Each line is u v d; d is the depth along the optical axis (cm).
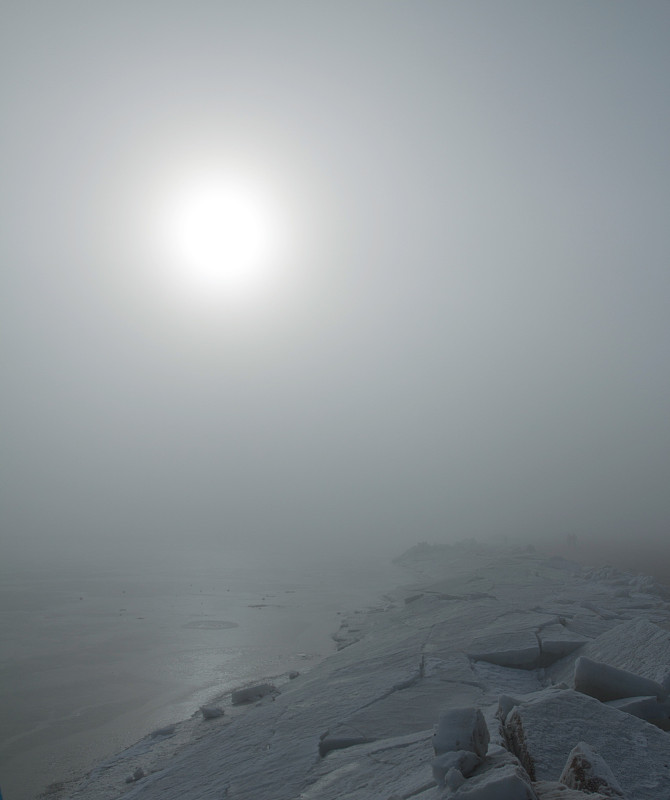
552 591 2800
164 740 1347
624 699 876
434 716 1088
